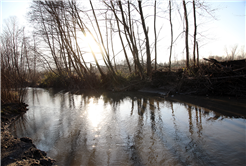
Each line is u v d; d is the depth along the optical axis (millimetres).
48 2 13945
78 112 6945
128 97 10336
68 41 14758
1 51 7262
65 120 5863
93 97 11078
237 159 3162
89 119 5887
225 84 9070
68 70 17156
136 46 13914
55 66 18562
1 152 3129
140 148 3695
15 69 7738
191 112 6250
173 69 13273
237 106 6734
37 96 12320
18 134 4719
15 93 7809
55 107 8133
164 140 4039
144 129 4777
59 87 19016
